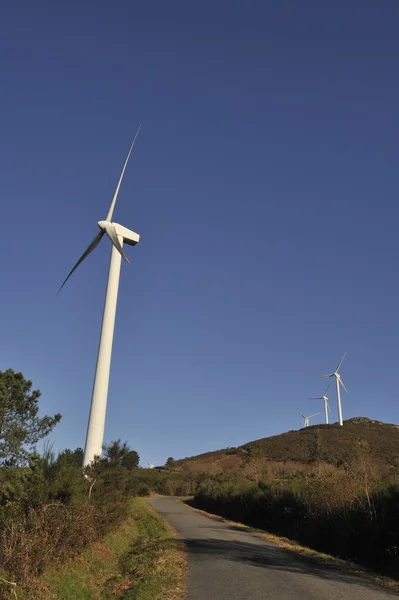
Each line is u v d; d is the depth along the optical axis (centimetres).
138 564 1463
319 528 1991
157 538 2152
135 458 2481
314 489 2111
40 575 1025
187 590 1120
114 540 1797
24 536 1038
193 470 9194
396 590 1121
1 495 1193
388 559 1516
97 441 2242
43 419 1445
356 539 1722
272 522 2709
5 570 939
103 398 2308
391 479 1827
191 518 3378
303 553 1731
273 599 1019
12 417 1385
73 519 1312
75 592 1046
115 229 2733
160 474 8394
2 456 1304
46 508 1227
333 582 1193
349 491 1847
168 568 1377
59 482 1384
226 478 5397
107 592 1141
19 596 889
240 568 1388
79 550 1301
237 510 3506
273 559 1568
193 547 1855
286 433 11231
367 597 1031
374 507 1622
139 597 1040
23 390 1409
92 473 1867
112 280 2577
